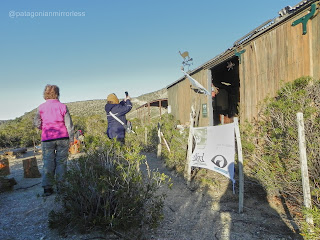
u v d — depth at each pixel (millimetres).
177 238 2951
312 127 3766
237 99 12852
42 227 3074
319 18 4820
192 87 11531
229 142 4148
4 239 2791
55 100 4285
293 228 3164
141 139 11234
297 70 5344
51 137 4133
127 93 4848
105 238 2811
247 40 6828
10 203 3996
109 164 3301
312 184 3387
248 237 2986
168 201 4211
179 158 6555
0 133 16844
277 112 4562
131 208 2967
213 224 3352
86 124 16844
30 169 5871
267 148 4480
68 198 3064
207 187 4871
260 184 4242
